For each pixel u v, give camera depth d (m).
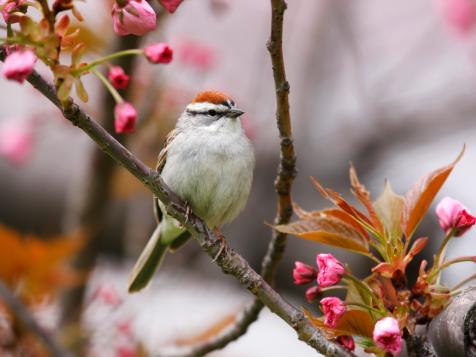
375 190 12.55
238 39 13.73
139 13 5.50
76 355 8.95
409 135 13.21
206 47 11.55
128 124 5.73
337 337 5.88
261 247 12.65
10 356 8.38
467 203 12.49
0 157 13.28
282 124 6.58
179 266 11.74
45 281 8.48
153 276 9.33
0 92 13.39
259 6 13.95
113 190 10.94
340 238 5.98
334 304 5.61
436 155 13.20
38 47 5.17
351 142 13.04
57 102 5.66
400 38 13.90
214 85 13.16
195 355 8.10
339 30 13.19
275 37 6.09
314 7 13.66
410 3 14.02
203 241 6.52
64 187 13.27
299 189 12.73
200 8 13.77
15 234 8.28
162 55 5.56
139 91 10.66
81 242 8.88
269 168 12.88
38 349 8.45
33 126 11.42
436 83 13.66
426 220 11.30
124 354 9.11
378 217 6.17
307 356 12.58
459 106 13.34
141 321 10.63
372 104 13.16
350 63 13.37
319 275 5.79
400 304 5.73
